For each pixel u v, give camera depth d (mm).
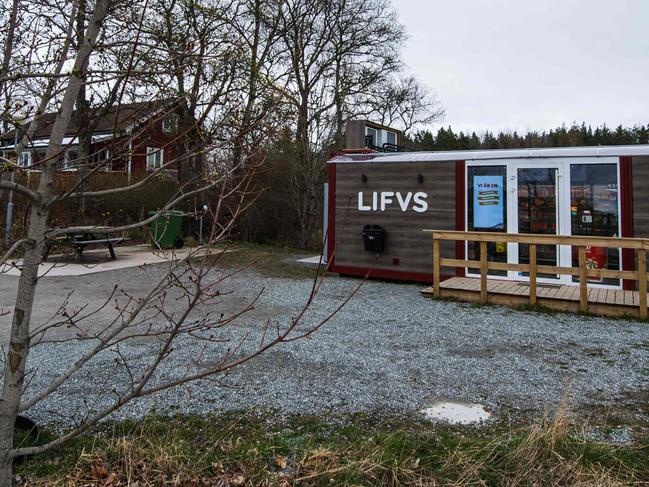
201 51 2123
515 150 8492
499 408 3404
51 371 4023
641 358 4559
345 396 3592
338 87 19188
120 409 3297
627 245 6195
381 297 7742
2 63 2039
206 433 2982
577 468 2568
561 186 7992
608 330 5652
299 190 15500
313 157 15383
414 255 9156
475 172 8672
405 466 2586
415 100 26531
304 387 3754
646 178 7445
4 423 1978
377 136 12359
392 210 9367
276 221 15992
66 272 9266
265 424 3131
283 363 4312
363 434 2992
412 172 9180
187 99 2066
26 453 2049
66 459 2660
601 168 7746
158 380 3838
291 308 6809
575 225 7891
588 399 3568
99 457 2652
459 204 8781
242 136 2096
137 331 5422
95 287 7988
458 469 2574
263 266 11016
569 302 6590
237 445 2820
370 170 9578
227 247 2662
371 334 5398
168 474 2543
